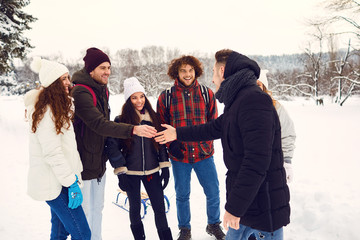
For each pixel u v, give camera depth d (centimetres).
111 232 348
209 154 312
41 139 203
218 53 203
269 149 163
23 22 1319
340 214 314
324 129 1074
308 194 376
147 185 287
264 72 262
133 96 282
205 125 239
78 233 226
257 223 181
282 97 3612
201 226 358
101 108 264
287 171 267
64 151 221
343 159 577
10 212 383
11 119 1149
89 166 254
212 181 315
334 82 3042
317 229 310
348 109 2067
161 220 284
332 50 2941
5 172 541
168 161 289
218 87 208
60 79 214
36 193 211
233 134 179
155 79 5656
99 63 260
